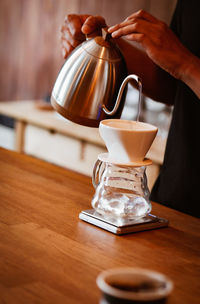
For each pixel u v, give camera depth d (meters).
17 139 3.77
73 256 1.03
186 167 1.68
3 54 5.50
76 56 1.33
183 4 1.81
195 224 1.30
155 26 1.39
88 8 4.45
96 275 0.96
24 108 3.88
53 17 4.86
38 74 5.14
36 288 0.89
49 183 1.50
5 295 0.86
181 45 1.44
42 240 1.09
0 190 1.38
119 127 1.21
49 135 3.55
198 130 1.68
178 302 0.89
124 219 1.21
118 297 0.71
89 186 1.51
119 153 1.18
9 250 1.03
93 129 3.37
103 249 1.08
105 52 1.32
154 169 2.75
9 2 5.34
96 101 1.32
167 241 1.16
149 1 3.85
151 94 1.88
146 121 3.52
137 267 1.01
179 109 1.72
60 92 1.35
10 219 1.19
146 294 0.71
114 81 1.32
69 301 0.86
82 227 1.18
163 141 3.08
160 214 1.36
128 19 1.38
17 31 5.30
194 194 1.67
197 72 1.43
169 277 0.98
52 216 1.23
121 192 1.21
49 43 4.96
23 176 1.54
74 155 3.39
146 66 1.80
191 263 1.05
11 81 5.46
